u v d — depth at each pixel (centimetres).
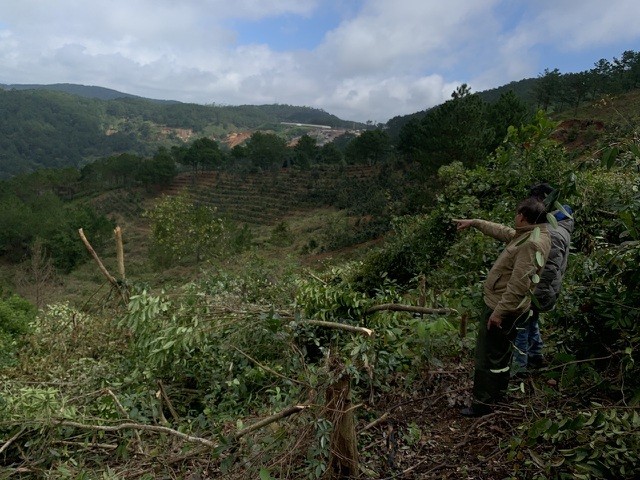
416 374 401
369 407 371
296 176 8138
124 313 525
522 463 288
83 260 5281
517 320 325
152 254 3284
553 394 316
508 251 321
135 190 9362
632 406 265
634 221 321
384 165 6650
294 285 574
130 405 407
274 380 421
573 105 5769
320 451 275
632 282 311
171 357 453
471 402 349
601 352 349
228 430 348
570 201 468
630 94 4491
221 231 2859
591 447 250
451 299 470
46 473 354
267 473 258
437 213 656
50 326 680
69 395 456
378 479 293
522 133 617
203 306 452
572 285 383
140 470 336
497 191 648
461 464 302
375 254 684
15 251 6041
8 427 400
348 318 461
